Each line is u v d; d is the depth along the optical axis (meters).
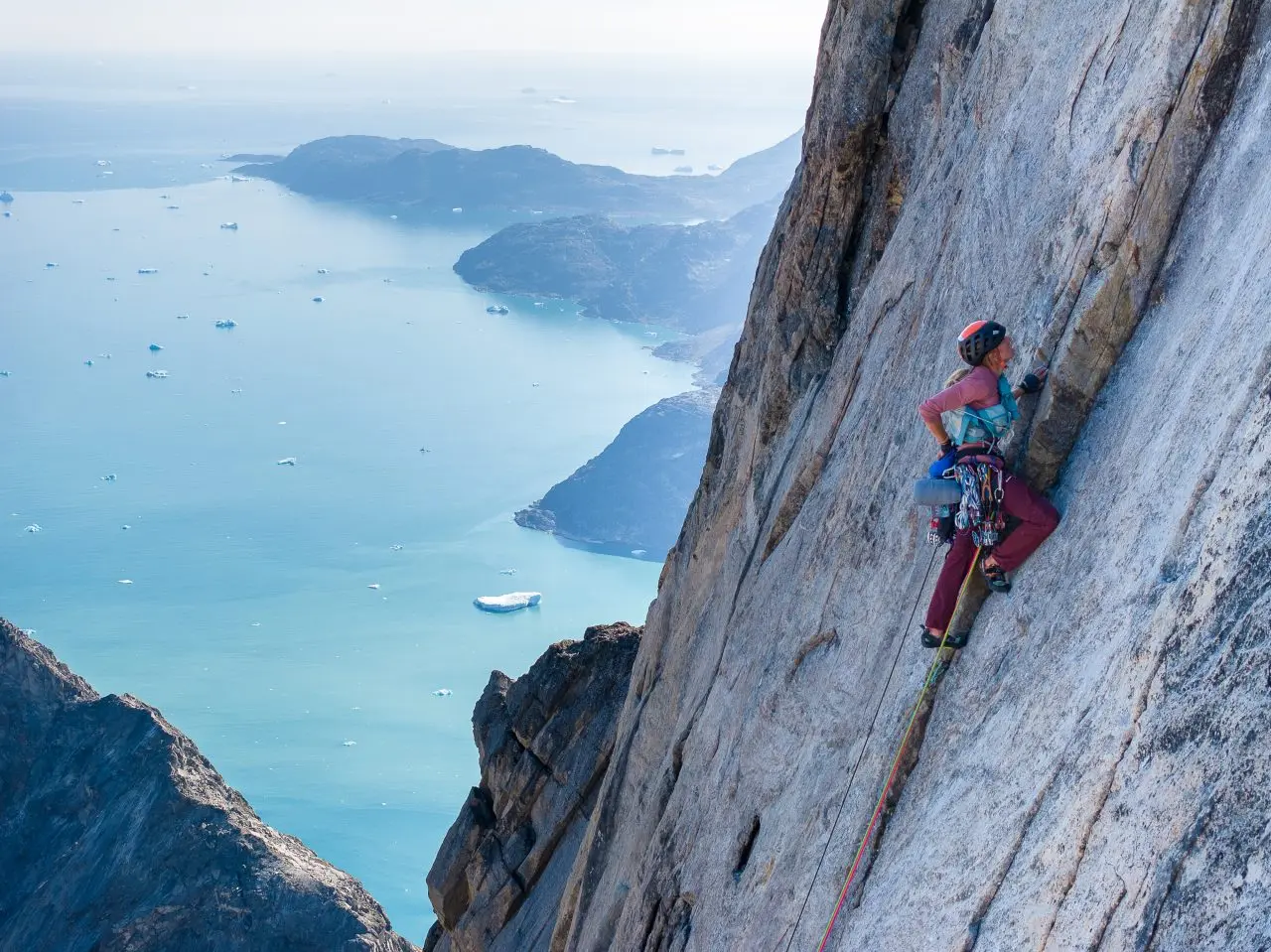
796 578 14.56
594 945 22.38
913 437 12.05
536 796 33.19
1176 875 6.02
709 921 14.59
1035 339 9.65
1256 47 8.16
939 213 13.22
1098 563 8.05
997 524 8.84
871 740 11.02
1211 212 8.22
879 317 14.82
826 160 17.95
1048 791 7.59
